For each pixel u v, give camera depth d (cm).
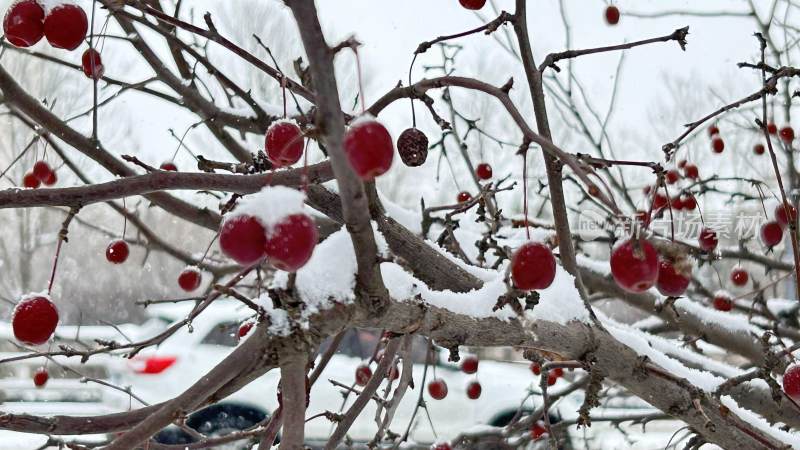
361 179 18
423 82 23
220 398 22
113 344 31
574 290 29
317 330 20
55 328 28
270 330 20
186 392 20
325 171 24
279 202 18
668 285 28
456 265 29
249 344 20
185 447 32
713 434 31
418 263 29
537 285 23
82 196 24
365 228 19
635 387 30
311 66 16
